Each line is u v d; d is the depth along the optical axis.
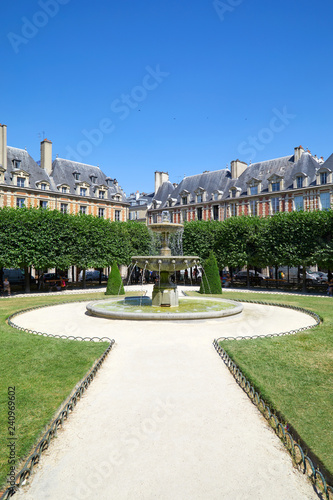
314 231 25.00
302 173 41.72
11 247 24.34
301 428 4.72
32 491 3.71
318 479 3.90
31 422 4.94
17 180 40.91
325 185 39.47
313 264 24.86
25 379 6.57
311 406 5.37
